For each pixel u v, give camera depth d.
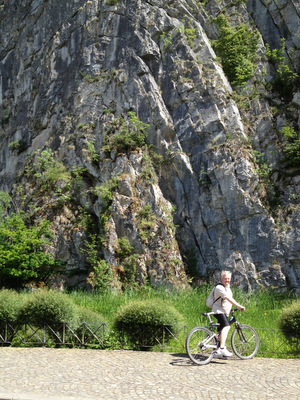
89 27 21.95
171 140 18.58
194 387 6.29
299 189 16.70
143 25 20.58
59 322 9.12
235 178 16.95
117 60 20.70
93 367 7.32
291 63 19.56
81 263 17.69
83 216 18.31
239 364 7.70
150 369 7.24
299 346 8.62
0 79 26.44
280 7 20.22
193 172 17.84
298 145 16.88
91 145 19.30
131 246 16.80
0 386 6.23
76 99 21.33
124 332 9.10
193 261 17.06
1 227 18.36
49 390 6.09
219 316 7.92
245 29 20.22
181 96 18.92
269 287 15.72
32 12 25.34
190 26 20.31
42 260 17.27
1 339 9.22
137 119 18.75
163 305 9.27
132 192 17.55
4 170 24.55
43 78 23.52
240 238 16.61
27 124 23.92
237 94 19.02
